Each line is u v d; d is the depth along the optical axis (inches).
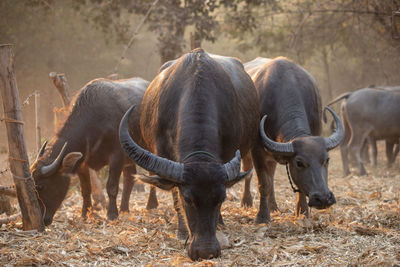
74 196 854.5
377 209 678.5
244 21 1513.3
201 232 414.6
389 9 1246.9
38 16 1882.4
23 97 2118.6
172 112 487.5
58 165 582.9
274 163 698.2
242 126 549.3
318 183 524.7
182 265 416.2
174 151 467.2
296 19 1692.9
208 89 481.1
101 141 660.1
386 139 1154.0
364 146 1293.1
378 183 943.0
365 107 1135.6
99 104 661.9
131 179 725.9
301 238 516.4
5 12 1811.0
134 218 653.9
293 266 426.0
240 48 1705.2
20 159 546.3
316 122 640.4
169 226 594.9
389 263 414.0
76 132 637.9
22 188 550.3
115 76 958.4
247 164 743.7
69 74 2188.7
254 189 901.8
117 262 453.4
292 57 1809.8
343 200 770.2
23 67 2041.1
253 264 435.5
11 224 583.8
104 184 945.5
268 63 682.2
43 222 567.8
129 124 692.7
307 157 534.6
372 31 1625.2
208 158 430.3
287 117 601.3
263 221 617.6
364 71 1980.8
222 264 426.6
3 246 499.8
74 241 519.8
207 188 406.3
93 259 464.8
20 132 546.3
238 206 759.1
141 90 743.1
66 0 1947.6
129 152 421.4
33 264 446.9
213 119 463.5
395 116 1111.6
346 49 1942.7
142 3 1453.0
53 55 2095.2
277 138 610.9
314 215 621.0
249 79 625.6
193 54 525.0
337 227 556.4
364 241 494.9
